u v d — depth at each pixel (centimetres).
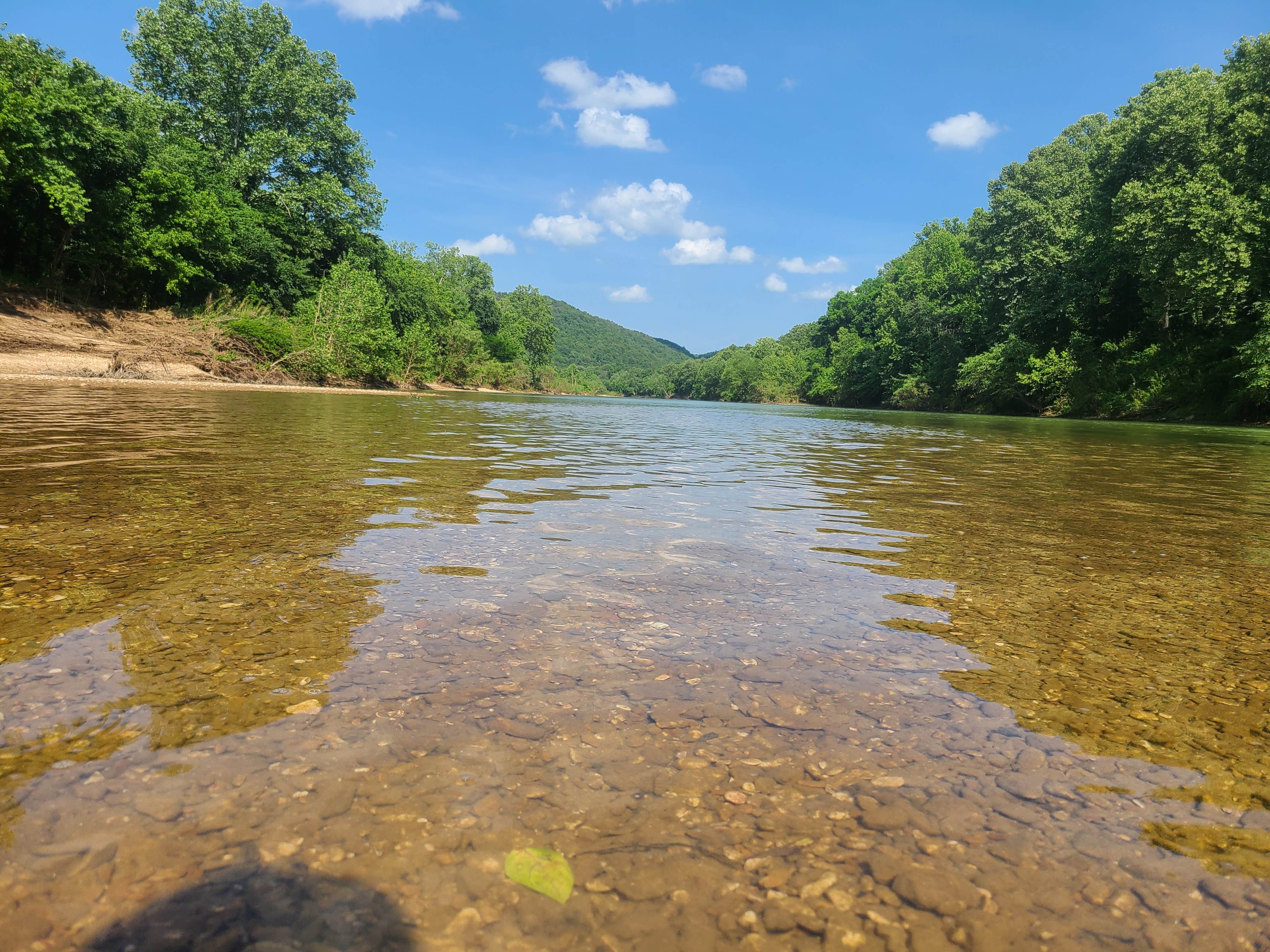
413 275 4456
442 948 83
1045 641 189
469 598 206
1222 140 2611
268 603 195
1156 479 611
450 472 484
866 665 169
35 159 2066
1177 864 102
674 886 95
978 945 86
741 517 361
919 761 127
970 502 445
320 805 107
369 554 252
